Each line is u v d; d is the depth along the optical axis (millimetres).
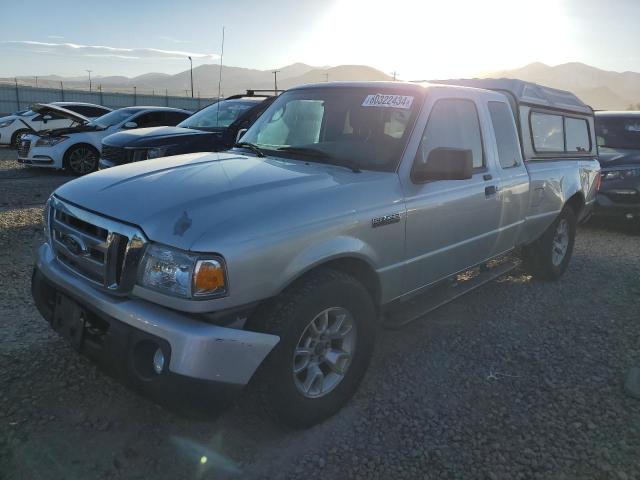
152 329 2504
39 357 3730
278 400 2830
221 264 2500
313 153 3754
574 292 5691
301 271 2824
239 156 3773
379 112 3854
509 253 5262
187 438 2984
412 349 4215
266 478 2705
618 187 8445
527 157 5137
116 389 3395
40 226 7152
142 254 2598
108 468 2715
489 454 2939
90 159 12742
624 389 3650
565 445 3035
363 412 3307
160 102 48188
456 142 4078
